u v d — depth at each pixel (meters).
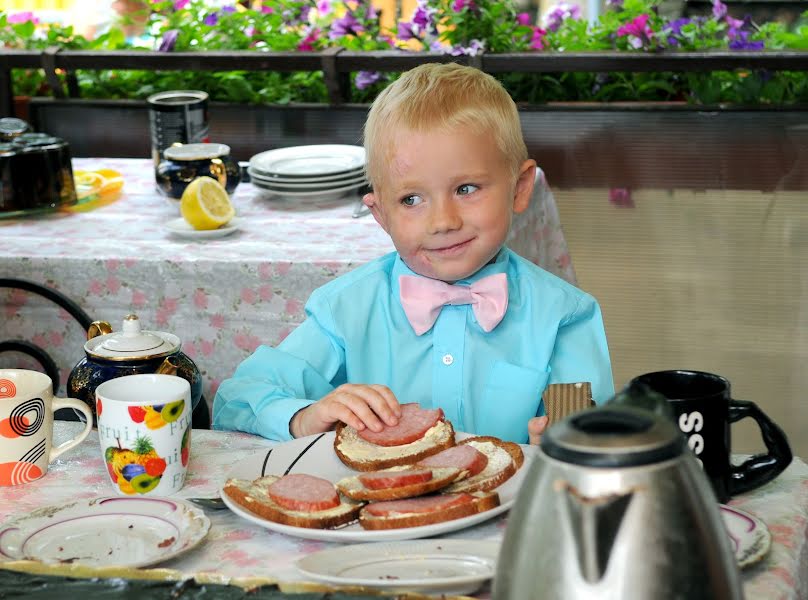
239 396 1.18
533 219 2.19
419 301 1.26
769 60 2.48
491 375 1.27
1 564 0.78
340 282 1.33
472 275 1.29
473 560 0.80
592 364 1.30
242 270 1.77
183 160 2.04
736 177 2.61
